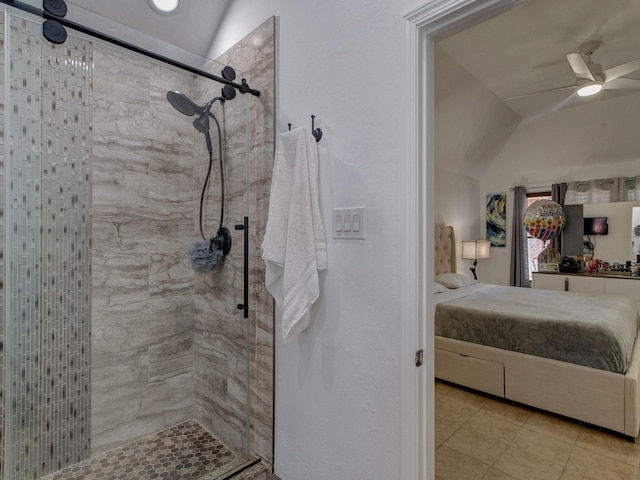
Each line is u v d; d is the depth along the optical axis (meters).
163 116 2.00
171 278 2.09
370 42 1.22
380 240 1.19
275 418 1.64
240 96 1.75
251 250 1.75
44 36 1.49
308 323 1.42
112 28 1.53
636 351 2.30
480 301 2.99
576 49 2.76
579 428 2.16
